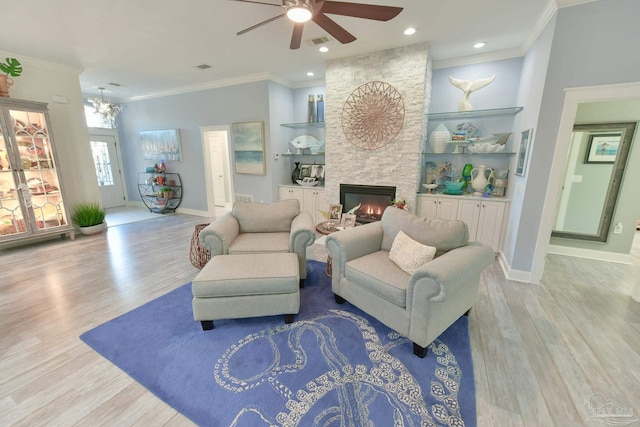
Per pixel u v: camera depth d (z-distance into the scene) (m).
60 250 3.89
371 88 3.90
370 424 1.40
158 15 2.71
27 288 2.79
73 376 1.70
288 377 1.70
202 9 2.60
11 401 1.53
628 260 3.54
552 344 2.01
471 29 3.06
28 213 3.83
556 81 2.55
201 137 5.77
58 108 4.25
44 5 2.50
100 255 3.71
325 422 1.41
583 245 3.74
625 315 2.37
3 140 3.57
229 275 2.07
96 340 2.02
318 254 3.82
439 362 1.82
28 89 3.92
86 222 4.55
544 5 2.55
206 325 2.13
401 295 1.88
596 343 2.02
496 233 3.65
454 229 2.20
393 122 3.86
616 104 3.36
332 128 4.35
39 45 3.41
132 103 6.57
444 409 1.49
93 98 6.16
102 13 2.66
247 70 4.57
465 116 3.96
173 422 1.42
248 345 1.97
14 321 2.25
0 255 3.69
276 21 2.85
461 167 4.15
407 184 3.95
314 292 2.74
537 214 2.84
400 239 2.31
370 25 2.97
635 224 3.46
